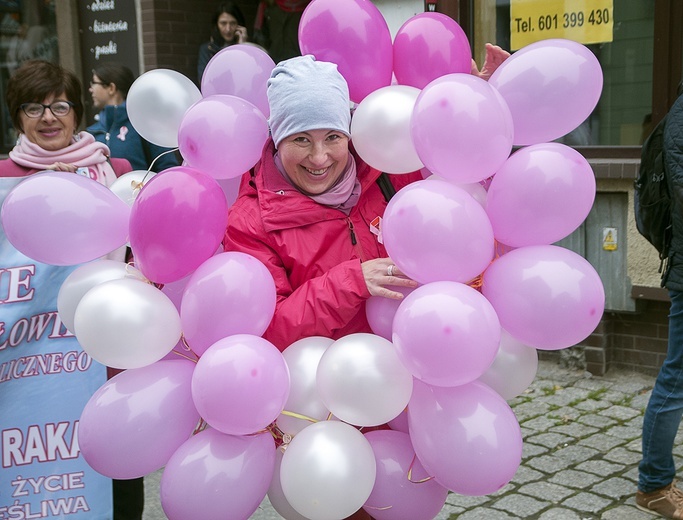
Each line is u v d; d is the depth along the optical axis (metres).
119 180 2.53
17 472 2.69
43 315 2.71
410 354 1.78
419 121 1.88
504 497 3.74
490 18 5.43
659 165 3.28
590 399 4.84
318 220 2.13
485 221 1.87
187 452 1.93
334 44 2.11
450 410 1.87
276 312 2.06
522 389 2.15
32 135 2.91
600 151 5.11
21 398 2.69
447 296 1.78
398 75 2.23
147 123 2.34
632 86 5.03
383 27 2.17
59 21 7.83
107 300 1.92
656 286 4.88
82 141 2.99
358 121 2.05
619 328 5.20
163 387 1.97
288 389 1.91
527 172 1.89
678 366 3.33
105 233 2.10
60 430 2.71
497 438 1.85
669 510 3.45
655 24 4.87
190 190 1.93
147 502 3.79
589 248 5.11
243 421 1.83
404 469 2.04
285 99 2.02
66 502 2.73
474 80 1.91
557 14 5.19
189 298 1.94
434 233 1.81
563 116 2.01
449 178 1.96
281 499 2.13
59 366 2.72
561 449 4.20
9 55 8.42
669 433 3.40
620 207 4.96
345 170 2.18
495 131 1.86
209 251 1.98
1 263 2.68
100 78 5.57
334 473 1.86
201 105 2.10
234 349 1.84
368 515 2.29
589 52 2.04
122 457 1.93
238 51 2.33
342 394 1.86
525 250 1.93
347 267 2.02
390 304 2.04
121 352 1.92
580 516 3.54
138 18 7.25
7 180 2.68
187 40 7.29
